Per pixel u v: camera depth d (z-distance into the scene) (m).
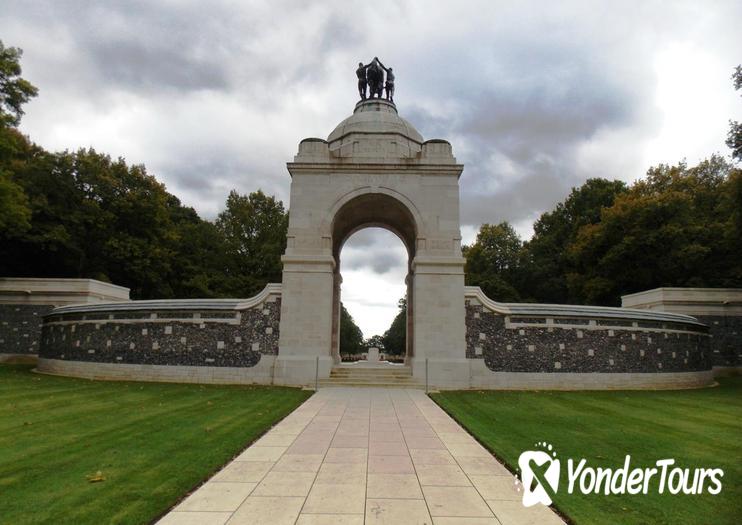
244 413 16.41
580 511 7.91
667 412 18.66
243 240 64.25
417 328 27.00
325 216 28.39
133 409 17.14
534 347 26.98
